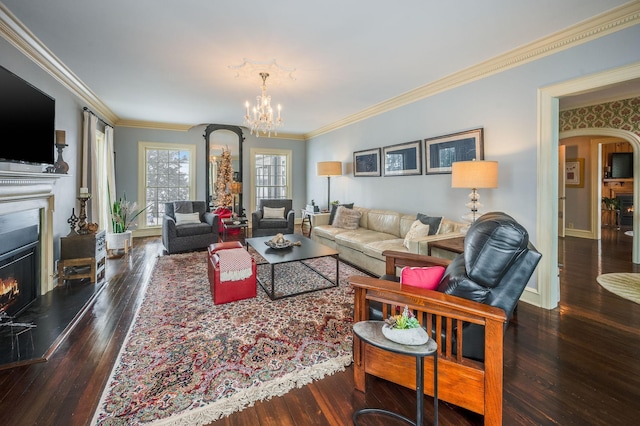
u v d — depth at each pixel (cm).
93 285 321
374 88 405
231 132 712
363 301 172
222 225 592
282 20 238
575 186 633
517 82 296
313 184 753
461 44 279
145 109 525
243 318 257
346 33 258
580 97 439
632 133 432
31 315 250
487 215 180
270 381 175
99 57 307
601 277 365
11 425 141
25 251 265
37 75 295
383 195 499
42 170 297
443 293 158
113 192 531
